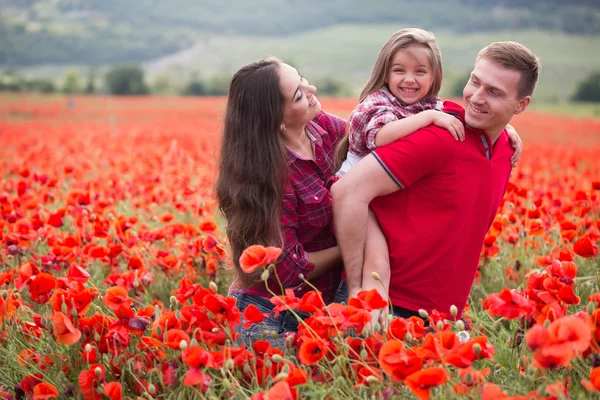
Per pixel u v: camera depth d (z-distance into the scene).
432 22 164.38
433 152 2.89
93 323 2.78
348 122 3.29
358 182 2.94
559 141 19.23
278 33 172.75
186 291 2.82
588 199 5.10
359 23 175.62
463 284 3.12
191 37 156.62
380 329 2.63
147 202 5.97
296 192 3.12
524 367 2.58
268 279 3.21
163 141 13.89
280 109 3.02
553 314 2.40
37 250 4.67
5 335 3.20
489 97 2.85
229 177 3.07
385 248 3.07
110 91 57.72
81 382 2.56
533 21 151.62
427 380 2.18
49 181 5.99
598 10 158.75
